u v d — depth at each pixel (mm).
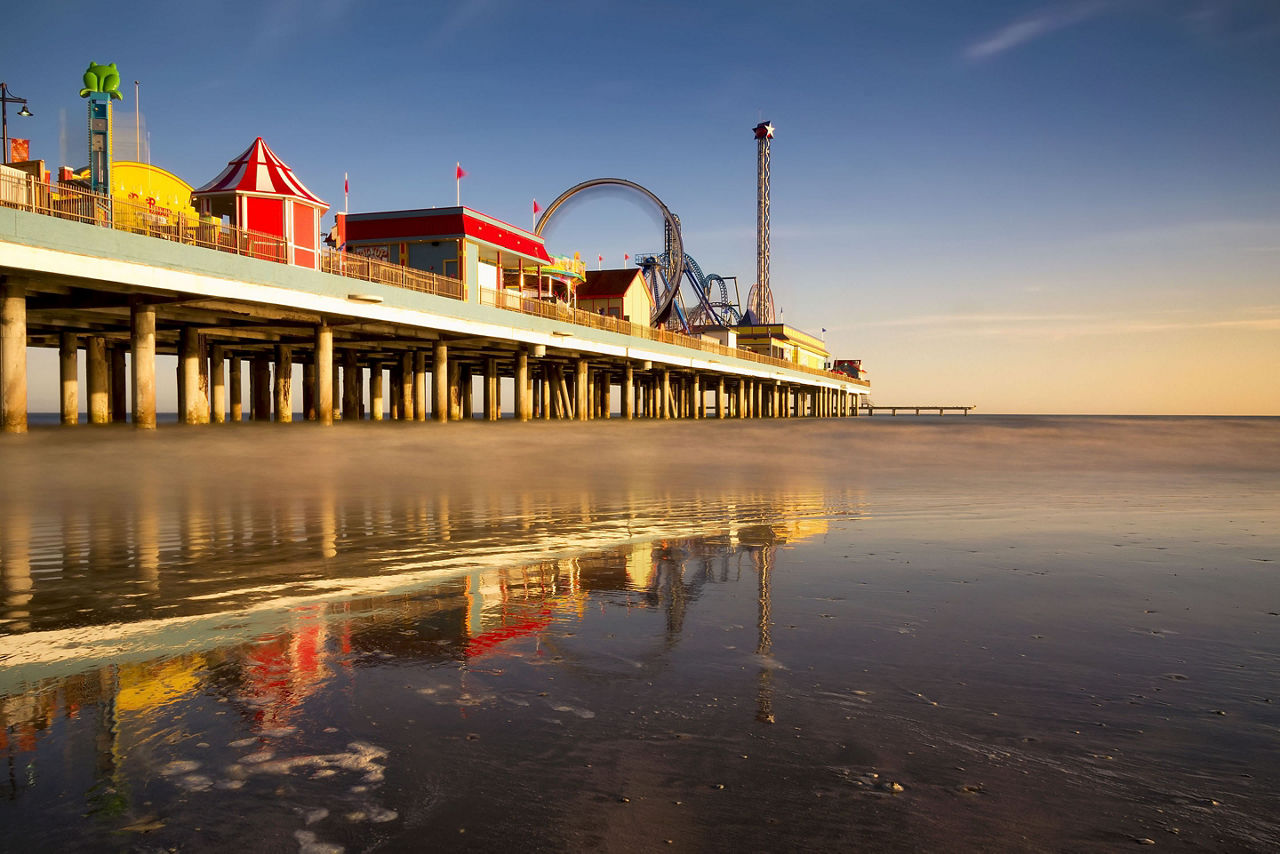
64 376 37406
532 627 5352
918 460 22219
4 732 3574
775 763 3264
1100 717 3758
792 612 5770
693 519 10953
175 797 2969
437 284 40531
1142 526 10383
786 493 14328
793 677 4305
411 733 3545
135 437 23734
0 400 24203
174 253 26297
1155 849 2625
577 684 4191
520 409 49000
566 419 61594
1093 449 25938
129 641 5004
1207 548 8664
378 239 46844
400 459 20047
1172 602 6109
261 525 10164
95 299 28672
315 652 4781
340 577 7020
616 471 18531
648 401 85125
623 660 4605
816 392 131625
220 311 32156
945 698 3990
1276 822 2809
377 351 54469
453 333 41969
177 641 4996
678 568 7465
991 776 3160
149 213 28312
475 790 3027
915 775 3164
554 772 3174
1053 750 3400
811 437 30781
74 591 6406
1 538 9062
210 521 10453
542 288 58375
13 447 19797
